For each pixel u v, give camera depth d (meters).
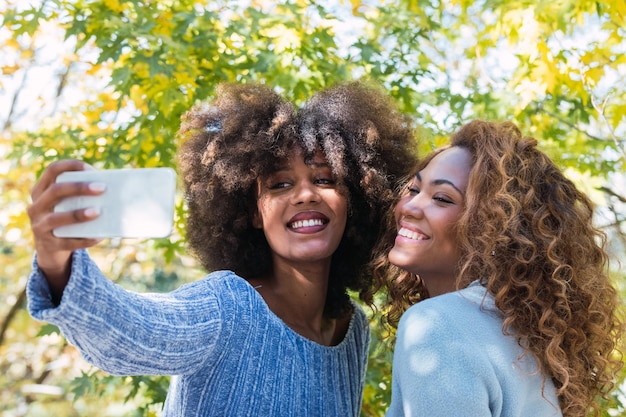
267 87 2.04
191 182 2.07
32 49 5.15
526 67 3.43
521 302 1.59
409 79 3.57
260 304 1.72
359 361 2.09
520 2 3.29
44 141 3.68
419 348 1.48
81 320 1.23
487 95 3.65
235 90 2.04
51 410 6.73
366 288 2.18
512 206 1.63
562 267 1.64
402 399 1.51
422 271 1.76
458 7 4.19
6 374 6.55
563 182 1.74
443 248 1.71
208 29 3.43
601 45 3.43
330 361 1.88
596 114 3.76
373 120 2.05
